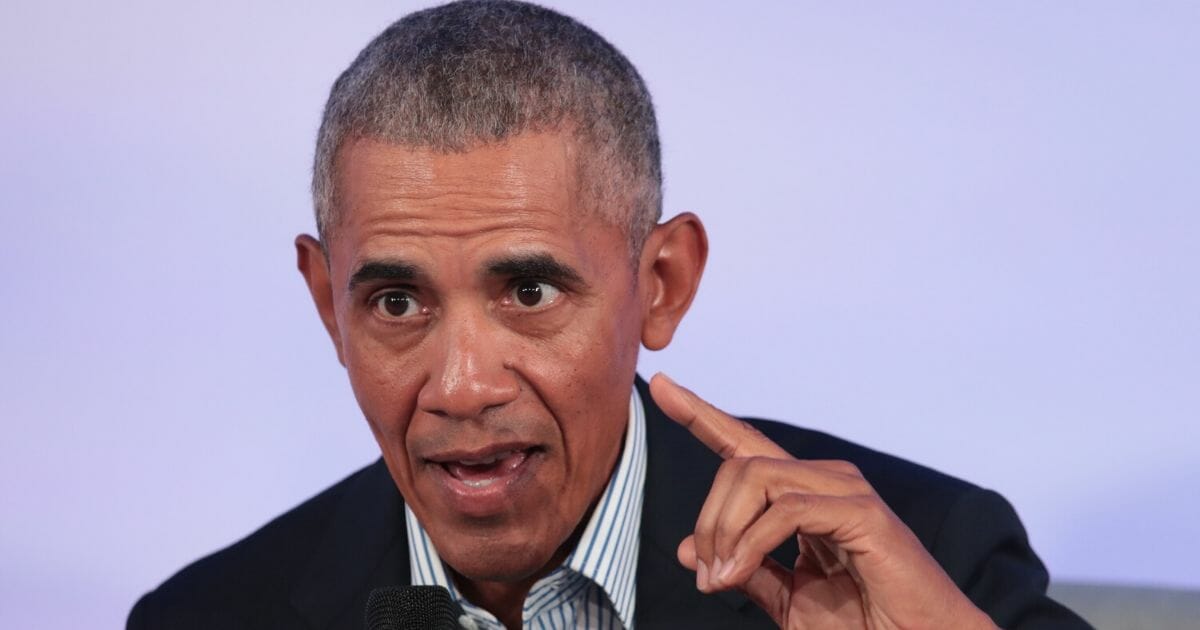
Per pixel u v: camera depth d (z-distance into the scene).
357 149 4.66
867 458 6.28
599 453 4.93
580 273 4.64
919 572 4.52
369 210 4.61
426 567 5.59
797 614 4.78
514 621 5.57
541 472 4.82
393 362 4.73
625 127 4.84
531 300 4.66
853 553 4.54
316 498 6.43
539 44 4.72
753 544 4.46
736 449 4.73
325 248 4.96
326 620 5.82
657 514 5.68
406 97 4.59
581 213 4.65
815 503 4.49
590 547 5.34
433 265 4.57
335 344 5.30
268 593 6.01
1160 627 9.39
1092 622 9.54
